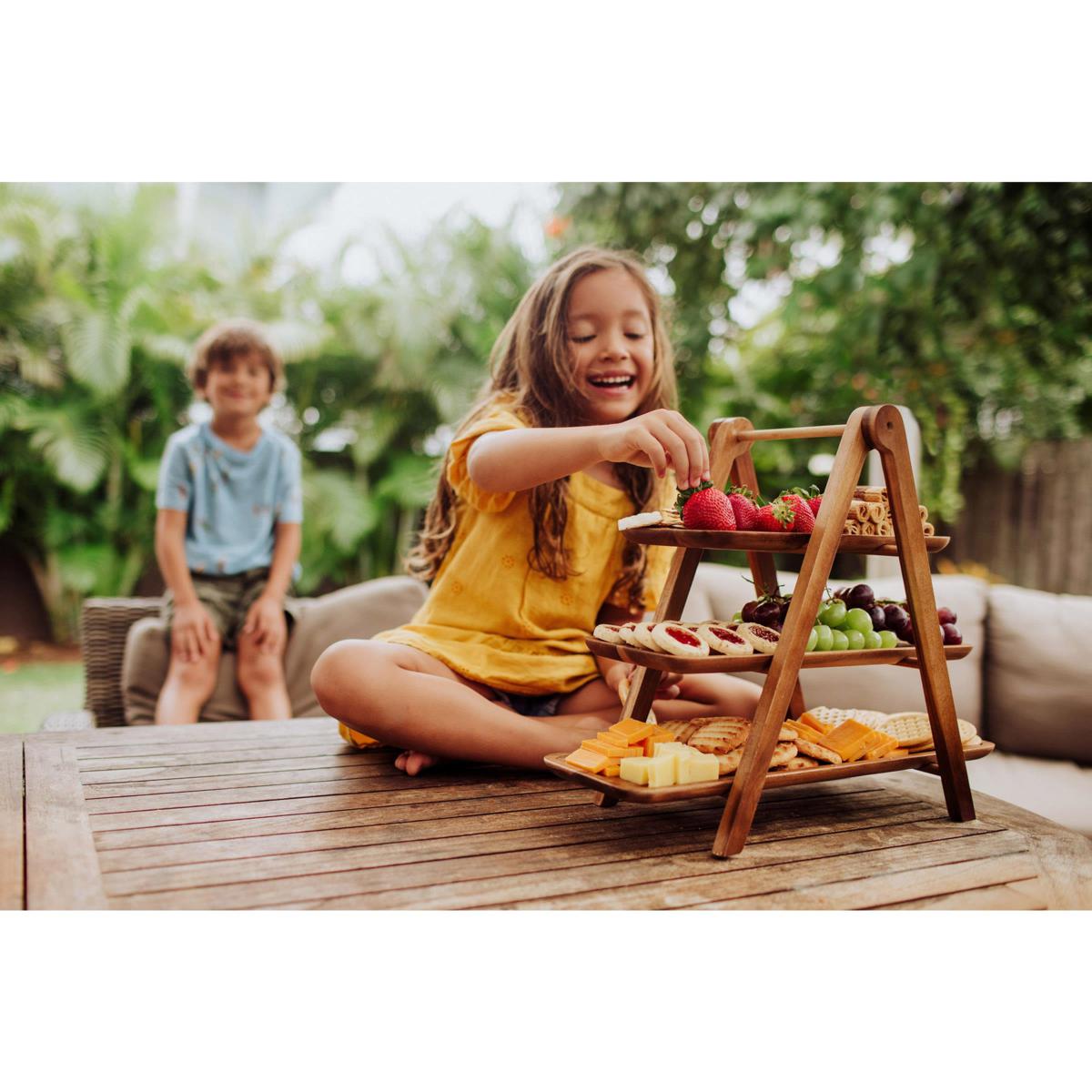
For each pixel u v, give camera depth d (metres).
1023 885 1.16
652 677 1.43
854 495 1.40
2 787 1.44
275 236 5.80
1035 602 2.40
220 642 2.74
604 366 1.79
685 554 1.44
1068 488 4.78
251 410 2.79
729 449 1.53
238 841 1.23
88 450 5.27
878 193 3.98
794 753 1.34
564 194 4.59
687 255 4.48
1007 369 4.54
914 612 1.36
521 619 1.72
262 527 2.83
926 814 1.46
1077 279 3.95
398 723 1.51
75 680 5.08
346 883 1.10
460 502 1.85
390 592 2.86
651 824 1.35
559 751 1.57
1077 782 2.16
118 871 1.11
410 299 5.29
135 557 5.60
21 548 5.60
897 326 4.26
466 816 1.36
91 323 5.18
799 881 1.15
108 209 5.51
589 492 1.77
